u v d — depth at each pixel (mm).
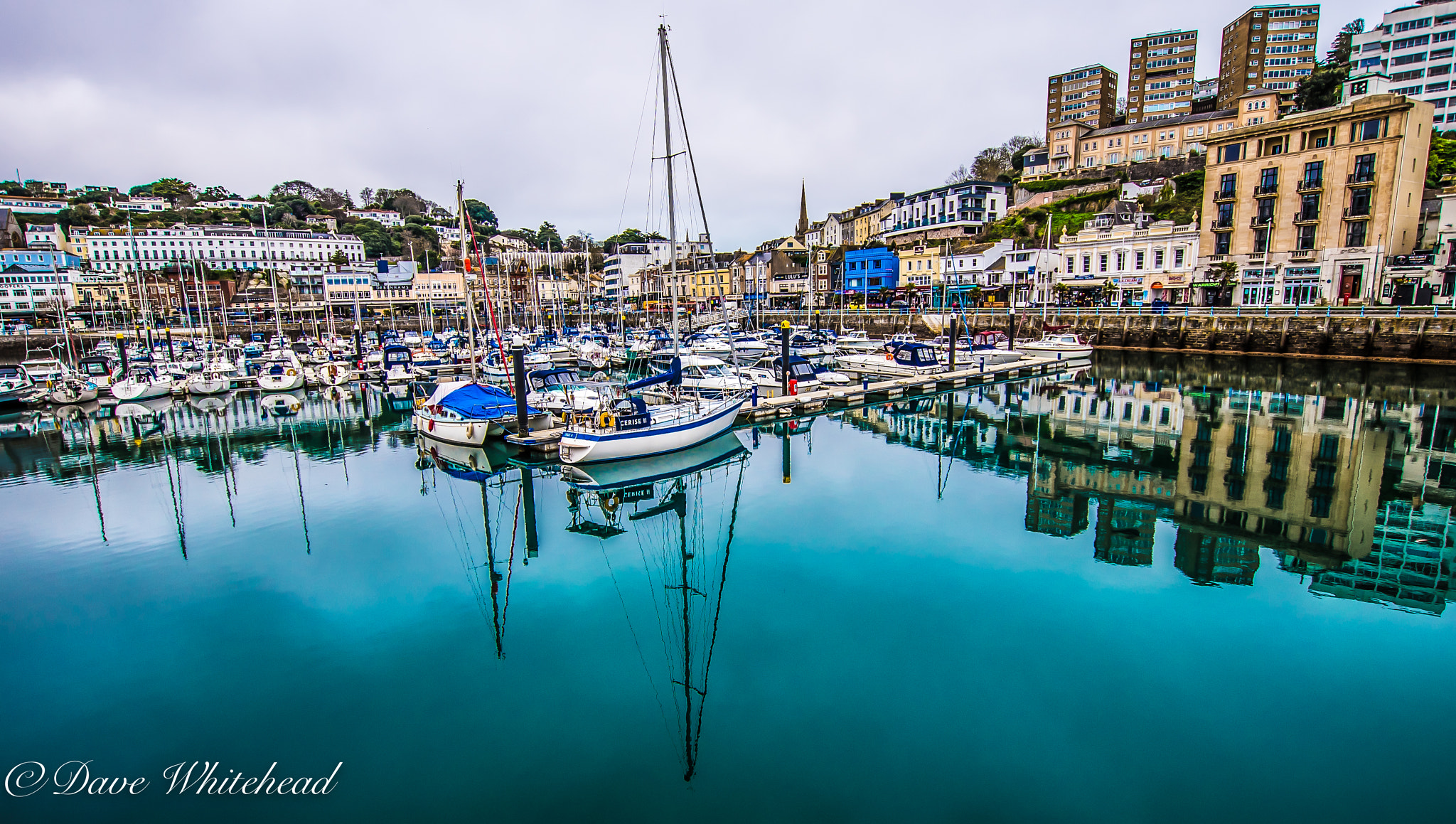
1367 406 36594
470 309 34875
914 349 50219
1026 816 9086
